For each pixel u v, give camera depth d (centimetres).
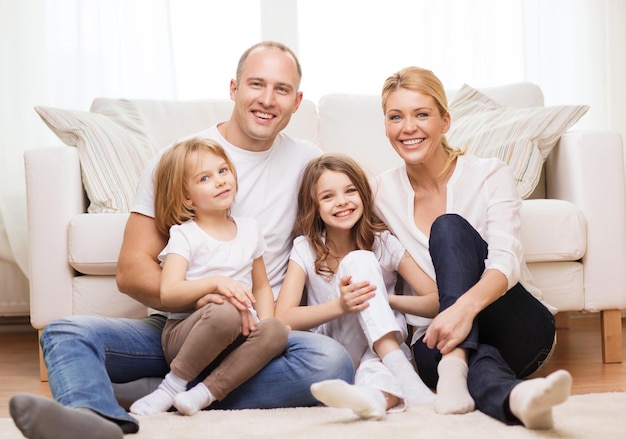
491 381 172
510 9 363
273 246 227
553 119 291
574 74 364
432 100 217
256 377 193
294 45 366
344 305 205
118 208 278
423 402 192
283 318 213
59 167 262
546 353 206
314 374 191
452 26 361
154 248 214
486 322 202
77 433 143
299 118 326
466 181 222
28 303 356
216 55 363
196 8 362
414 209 227
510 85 328
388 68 365
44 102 354
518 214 219
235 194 217
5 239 350
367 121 327
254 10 364
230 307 186
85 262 257
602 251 266
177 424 172
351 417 176
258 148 228
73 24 354
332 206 221
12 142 352
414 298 217
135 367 199
